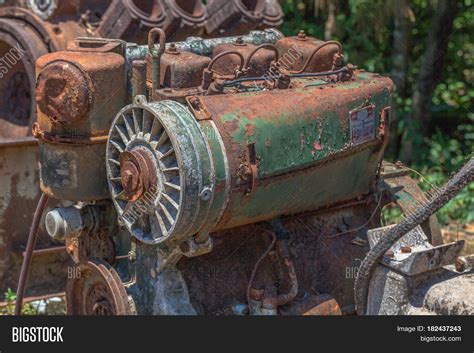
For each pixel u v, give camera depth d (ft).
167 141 6.46
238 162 6.52
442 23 13.48
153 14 9.61
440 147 13.51
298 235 7.65
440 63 13.69
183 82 7.13
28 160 9.36
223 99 6.72
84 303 7.63
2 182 9.24
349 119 7.23
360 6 13.64
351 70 7.68
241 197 6.60
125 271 7.46
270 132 6.71
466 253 11.11
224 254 7.31
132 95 7.16
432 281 6.48
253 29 9.68
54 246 9.57
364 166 7.57
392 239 6.30
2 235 9.32
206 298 7.20
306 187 7.08
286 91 7.10
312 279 7.64
